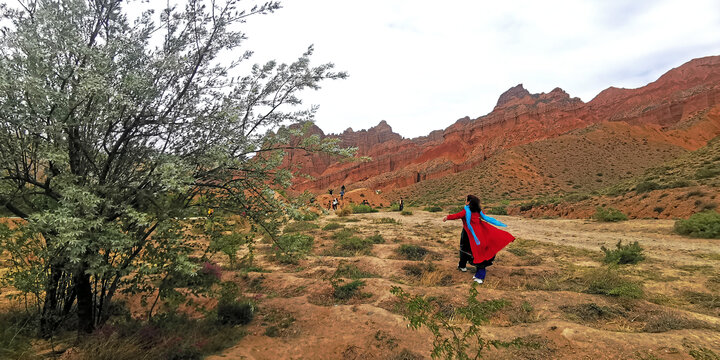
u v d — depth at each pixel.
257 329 4.28
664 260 7.98
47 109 2.95
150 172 3.35
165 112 3.62
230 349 3.65
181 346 3.52
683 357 3.08
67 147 3.17
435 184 104.62
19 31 2.94
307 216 4.01
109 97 3.10
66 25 2.92
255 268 7.45
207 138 3.80
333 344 3.81
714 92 123.00
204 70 3.92
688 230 12.20
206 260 4.37
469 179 92.62
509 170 88.00
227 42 3.86
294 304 5.18
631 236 12.92
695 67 167.38
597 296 5.07
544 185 78.81
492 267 7.23
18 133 3.05
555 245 10.91
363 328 4.16
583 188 73.38
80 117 3.08
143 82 3.15
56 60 3.09
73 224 2.57
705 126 106.50
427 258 8.47
